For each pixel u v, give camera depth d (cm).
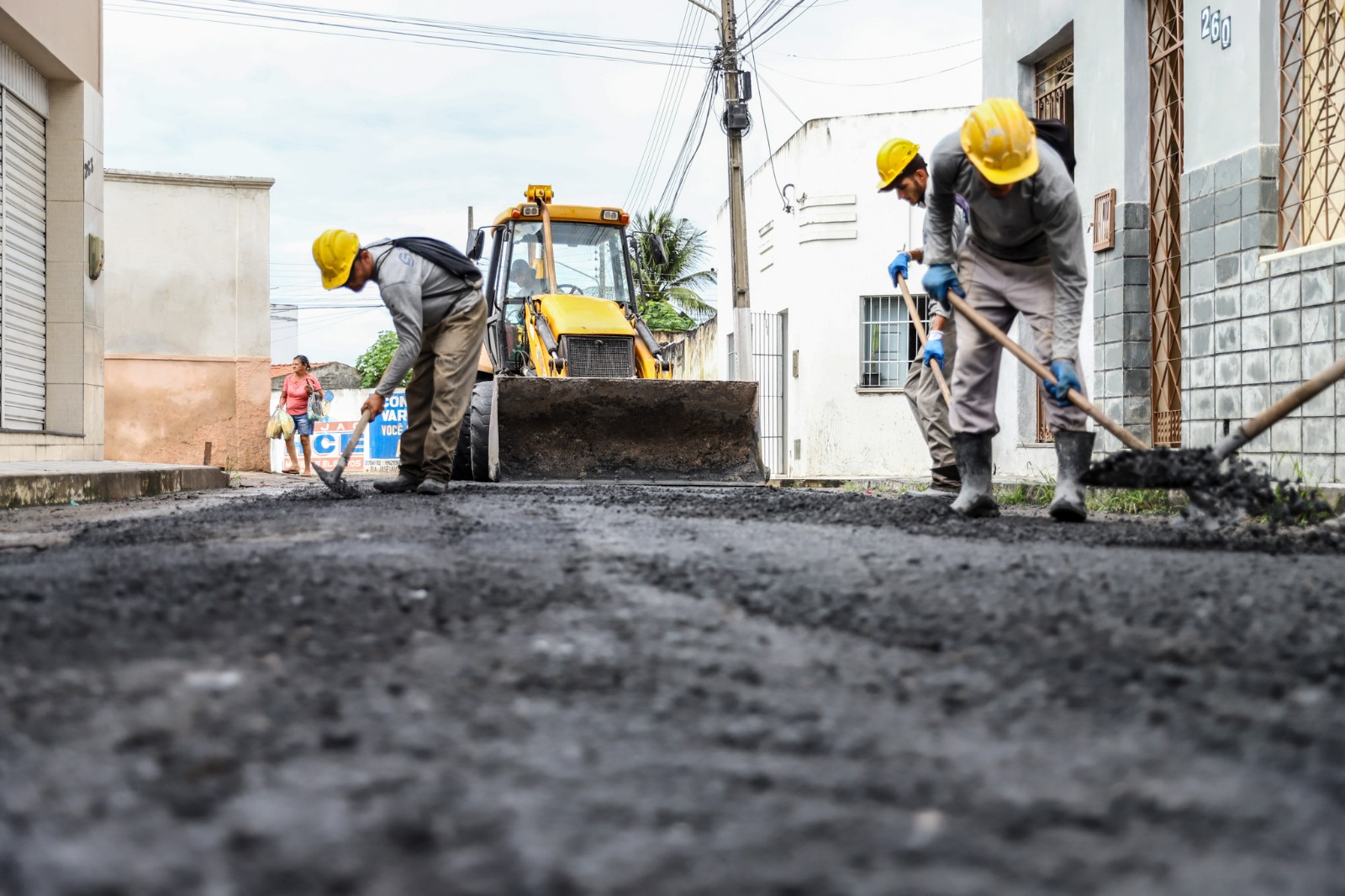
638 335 1086
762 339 1891
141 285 1712
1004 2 936
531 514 502
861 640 215
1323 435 573
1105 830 121
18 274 1030
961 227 616
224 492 916
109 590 264
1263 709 166
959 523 462
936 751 148
